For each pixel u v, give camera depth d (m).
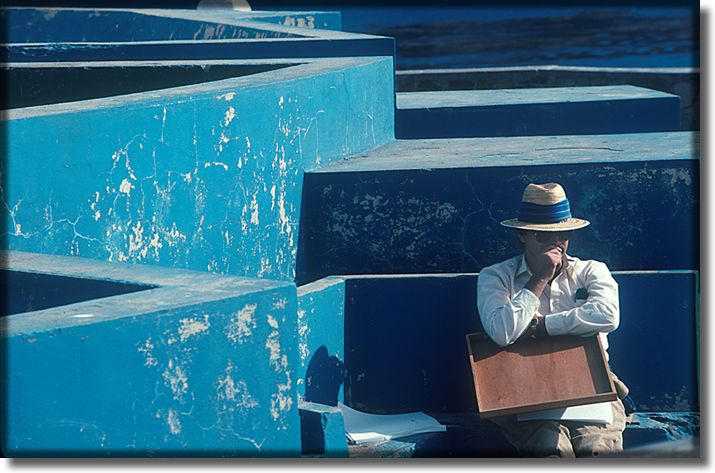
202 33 36.56
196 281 12.92
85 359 10.95
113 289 12.88
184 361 11.76
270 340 12.57
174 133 16.61
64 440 10.84
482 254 20.14
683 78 41.91
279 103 19.53
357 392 19.25
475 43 88.81
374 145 24.62
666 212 19.80
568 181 19.86
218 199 17.70
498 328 17.23
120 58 28.61
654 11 90.44
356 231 20.44
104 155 15.24
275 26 34.50
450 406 19.20
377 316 19.16
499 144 23.70
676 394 18.98
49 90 25.44
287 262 19.88
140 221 15.93
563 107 30.12
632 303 18.98
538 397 17.09
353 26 93.06
